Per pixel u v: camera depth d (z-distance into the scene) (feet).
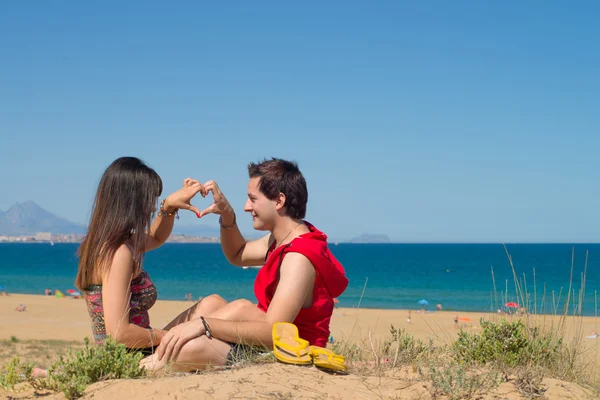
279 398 9.29
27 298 142.10
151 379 10.14
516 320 14.14
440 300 157.28
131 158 11.64
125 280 11.04
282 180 11.52
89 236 11.23
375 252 640.17
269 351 11.28
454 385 10.32
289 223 11.76
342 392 9.77
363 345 14.37
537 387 10.74
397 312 108.17
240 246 13.85
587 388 11.28
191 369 10.94
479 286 207.10
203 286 196.85
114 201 11.15
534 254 522.88
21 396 9.87
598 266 302.25
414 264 363.35
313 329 11.51
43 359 44.47
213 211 13.04
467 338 13.78
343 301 153.58
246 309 11.43
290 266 10.98
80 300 137.39
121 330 10.90
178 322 12.25
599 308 109.50
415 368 11.66
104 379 10.27
